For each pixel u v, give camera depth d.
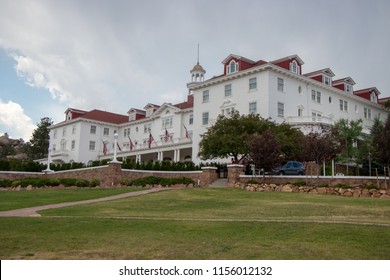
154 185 33.56
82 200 22.97
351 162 45.28
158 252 9.48
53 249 9.74
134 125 73.75
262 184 30.09
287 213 16.64
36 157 95.06
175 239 10.92
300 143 34.19
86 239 10.90
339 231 11.73
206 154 39.94
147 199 22.86
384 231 11.69
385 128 27.64
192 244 10.30
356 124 44.62
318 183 29.17
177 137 62.38
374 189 25.17
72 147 74.44
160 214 16.77
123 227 12.77
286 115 47.56
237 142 37.16
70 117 77.69
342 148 30.27
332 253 9.41
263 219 14.58
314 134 31.88
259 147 30.66
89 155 73.44
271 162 30.41
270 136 31.48
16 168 43.06
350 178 28.39
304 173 36.28
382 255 9.23
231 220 14.09
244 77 49.12
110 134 76.88
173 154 63.84
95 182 34.72
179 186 34.09
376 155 27.23
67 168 45.84
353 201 21.56
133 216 15.88
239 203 21.05
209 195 25.55
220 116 42.19
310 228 12.26
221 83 52.00
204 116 53.59
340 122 44.81
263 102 46.28
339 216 15.60
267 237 11.19
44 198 23.91
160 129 66.56
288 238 11.03
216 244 10.31
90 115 76.06
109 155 72.00
